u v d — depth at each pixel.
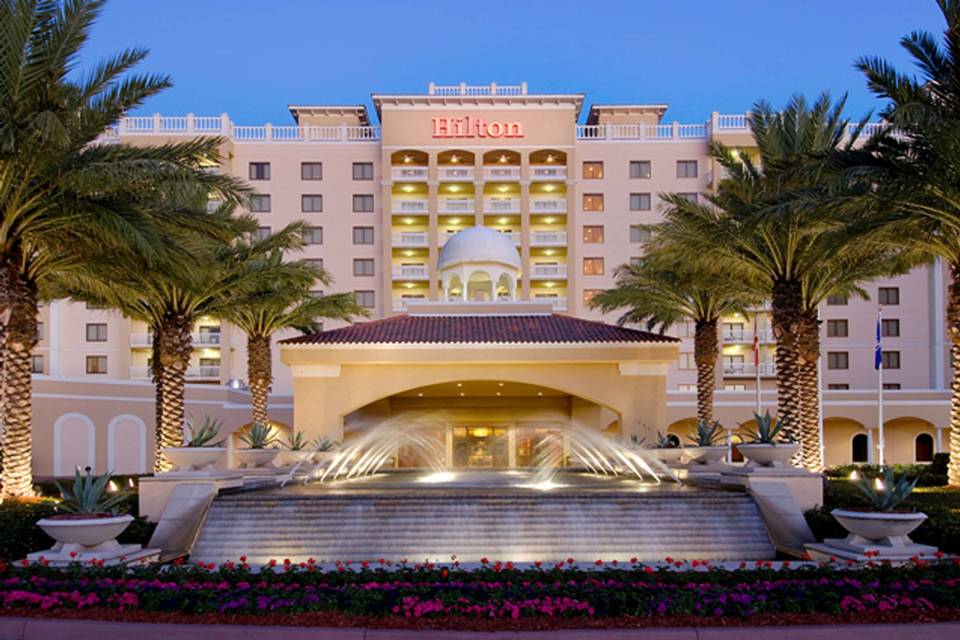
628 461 30.58
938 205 20.20
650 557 16.89
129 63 20.36
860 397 53.34
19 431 22.61
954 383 23.67
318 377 31.56
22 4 17.98
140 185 20.11
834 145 25.56
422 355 31.23
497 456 41.12
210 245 25.00
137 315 31.69
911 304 65.81
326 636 9.91
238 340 64.44
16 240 20.52
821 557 15.20
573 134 65.38
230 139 64.62
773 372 65.12
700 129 67.69
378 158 66.19
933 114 17.39
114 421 44.00
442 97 64.88
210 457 19.53
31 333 22.66
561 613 10.66
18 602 11.07
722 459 27.23
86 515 14.73
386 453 40.75
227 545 17.09
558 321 35.50
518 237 65.62
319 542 17.08
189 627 10.11
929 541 15.60
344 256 65.50
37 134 17.58
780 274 27.39
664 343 31.11
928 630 10.12
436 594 11.18
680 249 27.67
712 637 9.90
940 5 18.67
